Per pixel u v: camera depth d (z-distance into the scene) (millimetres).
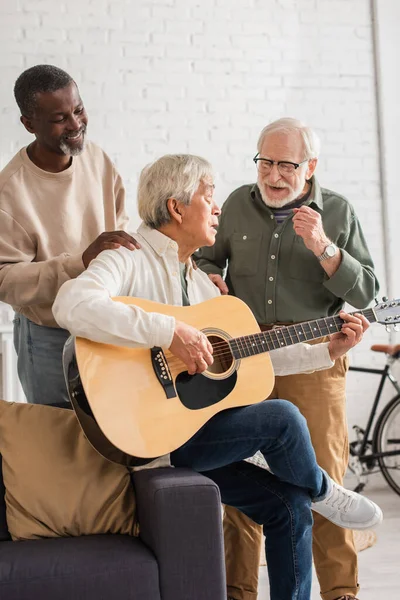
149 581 2027
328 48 4734
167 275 2412
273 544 2328
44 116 2736
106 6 4473
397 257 4793
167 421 2182
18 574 1975
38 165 2828
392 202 4789
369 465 4676
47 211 2801
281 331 2408
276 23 4672
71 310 2139
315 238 2707
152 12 4527
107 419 2115
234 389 2311
